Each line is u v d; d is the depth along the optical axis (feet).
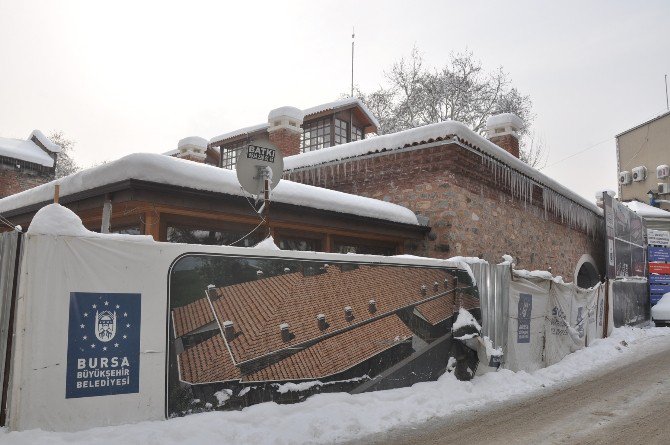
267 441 15.10
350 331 20.59
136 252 15.53
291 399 18.13
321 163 44.06
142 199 22.59
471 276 26.63
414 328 23.21
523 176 45.68
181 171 23.52
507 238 42.91
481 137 38.70
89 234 14.80
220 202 25.14
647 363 33.63
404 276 23.50
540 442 16.39
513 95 102.94
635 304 61.57
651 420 19.03
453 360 24.73
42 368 13.62
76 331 14.24
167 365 15.57
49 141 74.08
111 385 14.60
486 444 16.19
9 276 13.96
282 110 50.83
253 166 23.52
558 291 35.81
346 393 19.51
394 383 21.85
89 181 24.25
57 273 14.16
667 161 112.16
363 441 16.37
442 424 18.61
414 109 102.83
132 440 13.65
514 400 22.98
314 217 29.86
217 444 14.38
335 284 20.67
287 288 19.04
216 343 16.72
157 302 15.71
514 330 29.86
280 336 18.35
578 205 60.13
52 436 13.11
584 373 30.96
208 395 16.24
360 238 34.94
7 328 13.74
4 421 13.44
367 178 41.16
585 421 19.08
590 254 65.00
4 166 67.77
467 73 102.83
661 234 75.41
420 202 37.81
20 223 32.42
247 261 18.06
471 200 38.29
